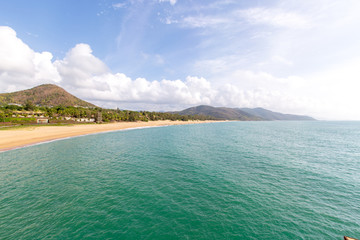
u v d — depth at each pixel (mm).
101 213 14141
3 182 20266
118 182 20672
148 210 14688
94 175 22984
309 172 24953
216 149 42156
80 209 14680
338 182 21281
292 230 12359
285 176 23266
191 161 30625
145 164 28531
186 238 11531
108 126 114000
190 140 58781
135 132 88562
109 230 12141
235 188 19266
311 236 11758
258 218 13742
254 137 69750
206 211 14641
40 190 18234
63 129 80750
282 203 16094
